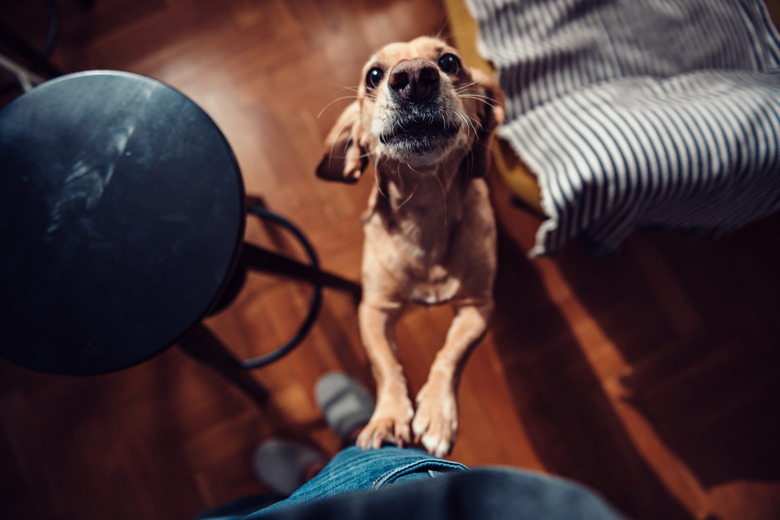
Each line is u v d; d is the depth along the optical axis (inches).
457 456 65.4
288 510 19.0
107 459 66.5
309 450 65.6
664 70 49.3
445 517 17.4
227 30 77.7
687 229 60.7
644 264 69.6
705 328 67.7
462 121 35.8
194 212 36.9
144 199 37.3
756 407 65.0
